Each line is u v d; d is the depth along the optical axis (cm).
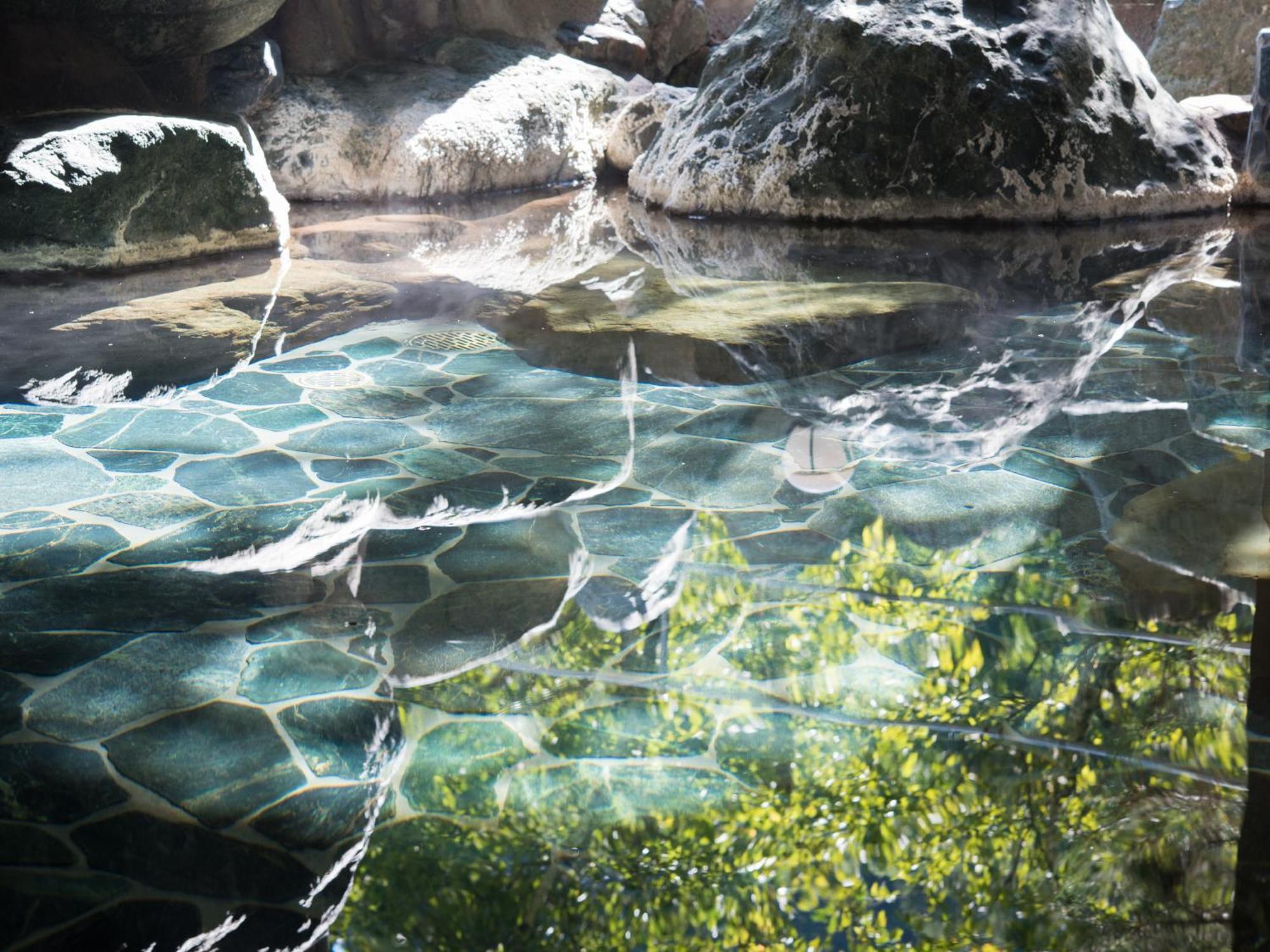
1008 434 311
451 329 430
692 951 134
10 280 498
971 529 250
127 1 578
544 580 231
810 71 669
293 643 208
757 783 164
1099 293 473
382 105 755
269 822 158
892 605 216
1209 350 387
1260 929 133
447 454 306
